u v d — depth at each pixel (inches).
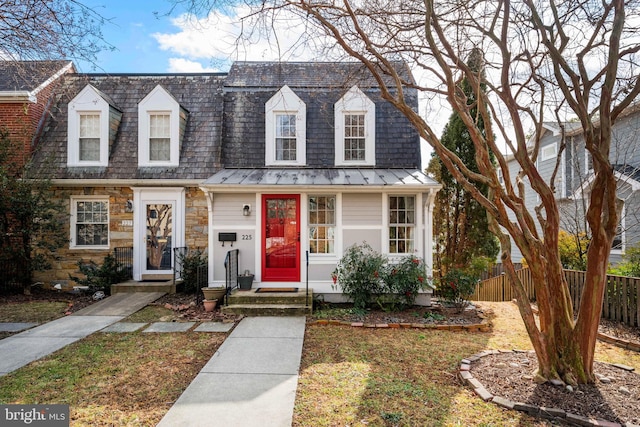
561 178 504.7
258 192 326.3
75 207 374.0
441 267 366.3
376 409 131.5
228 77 399.5
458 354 192.7
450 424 121.1
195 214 373.1
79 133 374.3
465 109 167.6
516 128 154.3
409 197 328.8
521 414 127.0
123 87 420.8
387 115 373.7
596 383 147.4
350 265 295.6
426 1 146.5
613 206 140.7
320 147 362.9
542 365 149.6
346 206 326.3
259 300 289.9
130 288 340.8
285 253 330.0
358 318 267.3
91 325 252.1
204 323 256.4
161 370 171.5
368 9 189.6
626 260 314.5
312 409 131.7
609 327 234.5
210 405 135.2
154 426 121.0
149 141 379.6
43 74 265.3
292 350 198.4
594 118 320.8
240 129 366.0
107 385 154.8
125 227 371.6
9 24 202.8
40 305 308.0
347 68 314.8
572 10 169.5
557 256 149.6
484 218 348.5
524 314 151.9
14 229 338.3
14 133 367.2
